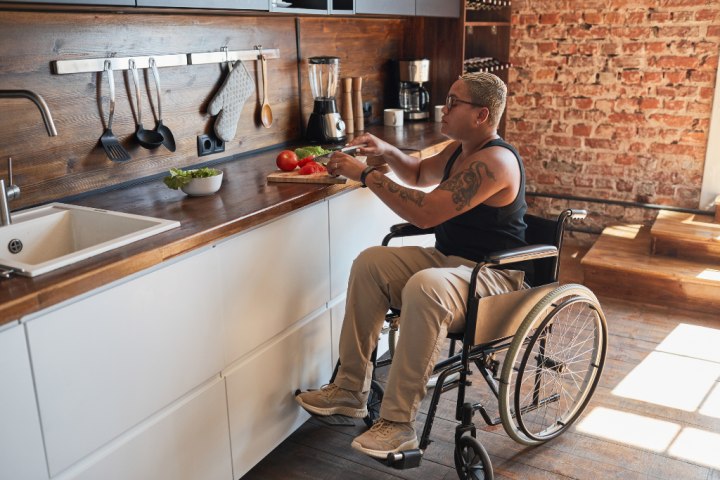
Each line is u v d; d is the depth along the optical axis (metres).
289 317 2.18
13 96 1.59
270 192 2.14
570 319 3.25
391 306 2.21
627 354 2.92
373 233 2.66
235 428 1.99
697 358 2.87
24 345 1.32
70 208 1.91
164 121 2.42
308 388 2.35
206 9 1.99
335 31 3.26
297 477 2.16
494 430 2.38
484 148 2.13
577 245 4.41
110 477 1.57
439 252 2.27
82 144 2.13
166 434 1.72
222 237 1.78
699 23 3.75
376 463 2.22
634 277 3.46
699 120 3.88
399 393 1.96
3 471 1.31
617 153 4.17
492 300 1.95
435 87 3.76
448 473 2.16
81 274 1.41
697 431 2.36
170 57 2.37
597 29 4.04
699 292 3.31
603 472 2.15
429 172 2.53
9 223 1.74
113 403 1.55
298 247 2.18
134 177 2.33
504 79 4.20
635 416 2.46
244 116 2.79
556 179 4.41
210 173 2.12
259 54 2.78
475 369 2.80
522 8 4.22
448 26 3.63
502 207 2.12
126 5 1.74
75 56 2.06
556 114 4.29
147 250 1.56
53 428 1.41
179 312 1.71
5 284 1.35
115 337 1.53
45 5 1.68
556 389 2.62
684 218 3.84
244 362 2.00
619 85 4.06
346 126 3.33
